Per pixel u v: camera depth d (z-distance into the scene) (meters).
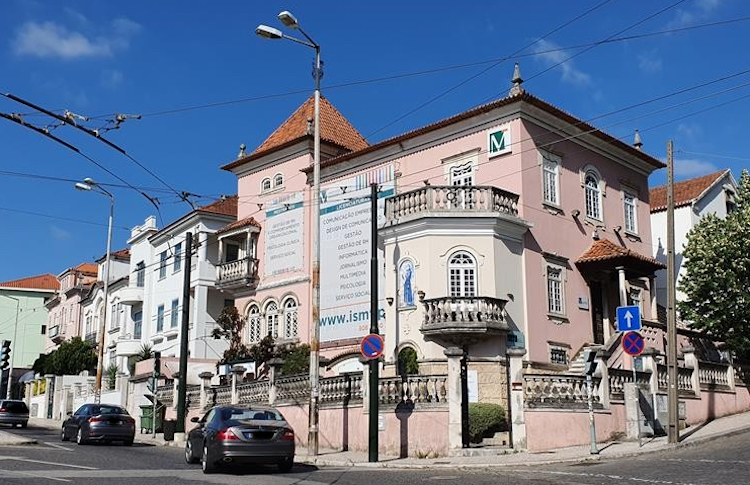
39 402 54.06
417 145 30.56
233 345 36.03
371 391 19.53
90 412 25.94
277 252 35.34
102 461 18.28
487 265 26.12
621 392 22.81
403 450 20.48
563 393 21.28
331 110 38.06
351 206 31.92
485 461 18.27
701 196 38.34
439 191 26.62
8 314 75.75
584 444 21.06
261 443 16.11
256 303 35.97
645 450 19.08
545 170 29.02
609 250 29.66
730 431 21.67
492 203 26.36
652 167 35.81
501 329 24.89
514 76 28.11
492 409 21.86
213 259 41.34
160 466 17.50
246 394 27.59
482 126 28.88
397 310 26.86
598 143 32.19
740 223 29.11
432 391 20.69
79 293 63.06
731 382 27.53
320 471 16.97
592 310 30.44
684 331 28.02
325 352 31.41
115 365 50.91
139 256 49.47
